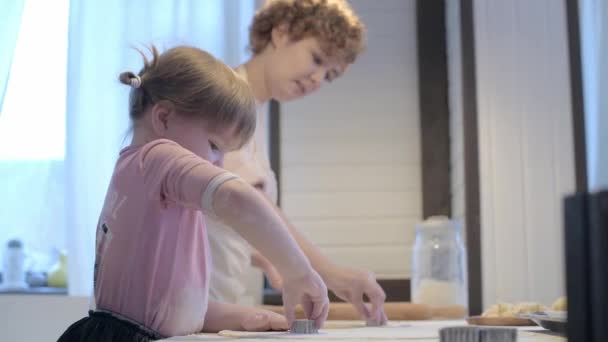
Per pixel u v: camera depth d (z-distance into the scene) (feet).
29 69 8.25
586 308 1.50
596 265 1.48
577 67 7.23
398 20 8.98
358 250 8.74
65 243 8.08
